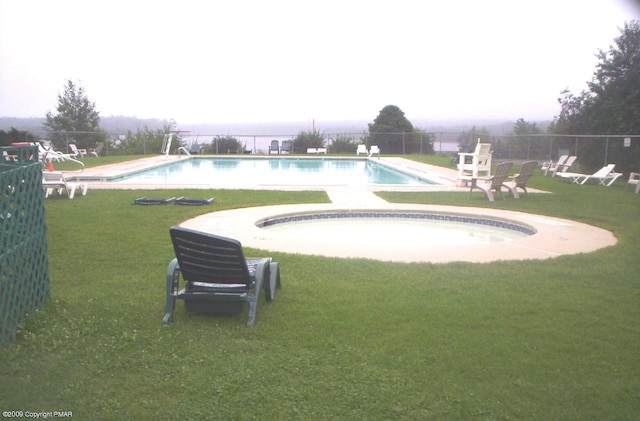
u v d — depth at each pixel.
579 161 22.86
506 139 27.55
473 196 13.94
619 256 7.13
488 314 4.78
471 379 3.58
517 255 7.23
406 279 5.93
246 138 37.12
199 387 3.46
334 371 3.69
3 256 3.90
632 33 22.41
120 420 3.08
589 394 3.38
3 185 3.90
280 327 4.50
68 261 6.62
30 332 4.20
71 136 32.38
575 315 4.79
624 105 21.81
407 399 3.33
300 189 15.48
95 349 3.99
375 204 12.25
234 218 10.16
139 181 19.83
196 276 4.72
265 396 3.35
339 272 6.22
